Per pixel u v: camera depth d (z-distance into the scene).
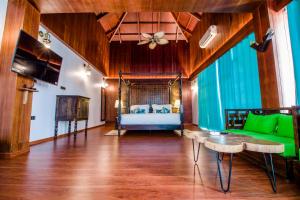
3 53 2.61
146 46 9.11
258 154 2.14
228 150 1.52
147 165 2.19
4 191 1.47
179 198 1.36
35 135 3.55
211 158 2.52
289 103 2.58
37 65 3.05
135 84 8.80
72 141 3.91
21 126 2.70
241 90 3.85
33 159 2.43
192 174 1.88
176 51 9.05
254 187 1.56
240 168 2.08
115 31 8.19
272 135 2.24
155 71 8.95
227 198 1.36
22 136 2.73
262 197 1.38
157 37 6.11
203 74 6.74
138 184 1.62
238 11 3.21
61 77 4.57
